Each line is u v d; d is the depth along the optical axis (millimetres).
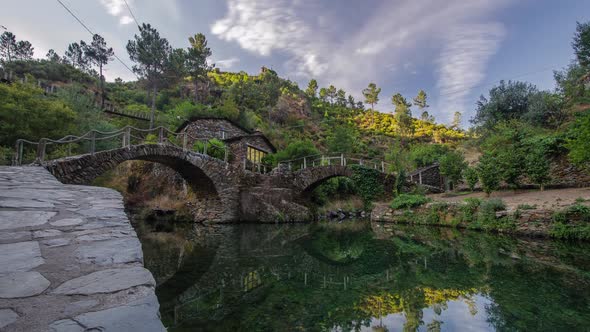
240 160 21312
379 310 3676
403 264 6008
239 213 16047
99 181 17406
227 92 53688
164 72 32750
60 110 14469
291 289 4535
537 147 13172
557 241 7730
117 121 29234
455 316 3389
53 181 5395
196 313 3613
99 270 1745
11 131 12844
